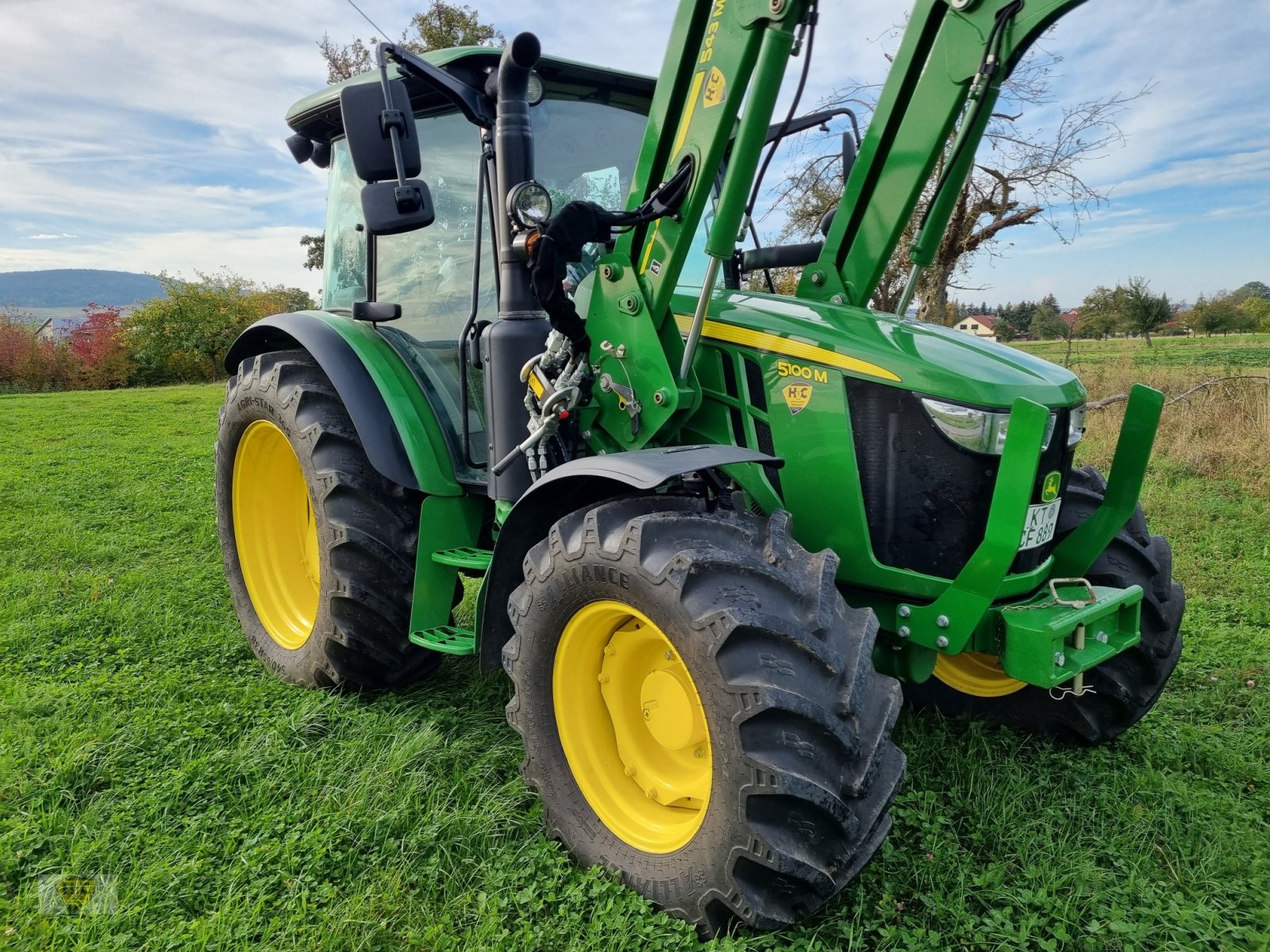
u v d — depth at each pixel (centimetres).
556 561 228
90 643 380
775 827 190
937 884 224
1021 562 239
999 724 312
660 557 206
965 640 223
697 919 205
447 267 324
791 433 247
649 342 255
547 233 243
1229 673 352
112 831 242
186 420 1379
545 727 240
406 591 319
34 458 925
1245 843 244
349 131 248
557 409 260
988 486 227
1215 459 744
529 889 218
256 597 378
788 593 203
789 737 188
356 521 314
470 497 321
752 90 227
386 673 328
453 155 315
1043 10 238
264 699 327
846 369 239
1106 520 266
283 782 267
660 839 223
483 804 255
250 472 379
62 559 525
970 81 255
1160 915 212
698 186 243
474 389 310
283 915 212
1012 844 241
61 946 202
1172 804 261
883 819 204
